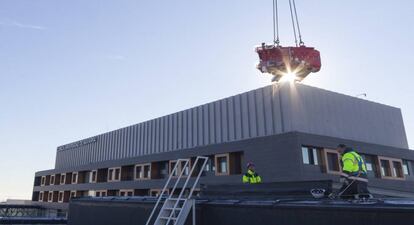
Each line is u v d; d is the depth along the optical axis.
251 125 32.53
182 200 9.34
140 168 42.09
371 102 37.56
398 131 39.97
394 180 32.66
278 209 7.05
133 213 11.18
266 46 26.58
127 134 52.00
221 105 36.34
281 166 25.58
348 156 8.62
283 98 30.19
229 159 29.95
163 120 44.81
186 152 35.03
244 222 7.76
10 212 61.94
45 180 68.19
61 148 71.56
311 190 8.56
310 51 26.44
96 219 13.17
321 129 30.84
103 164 49.66
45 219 26.53
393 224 5.17
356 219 5.68
